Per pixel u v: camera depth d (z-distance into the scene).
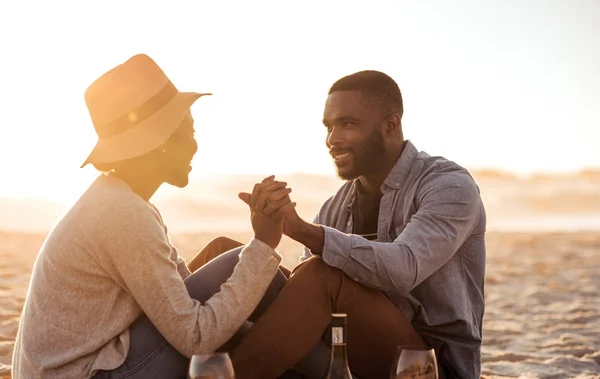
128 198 3.06
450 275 3.78
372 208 4.06
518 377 6.02
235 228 36.91
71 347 3.03
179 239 22.56
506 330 8.33
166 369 3.11
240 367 3.25
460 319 3.74
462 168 3.86
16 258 15.56
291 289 3.33
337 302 3.41
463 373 3.78
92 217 3.03
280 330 3.26
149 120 3.19
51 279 3.04
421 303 3.80
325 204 4.29
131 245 2.99
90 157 3.19
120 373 3.06
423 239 3.58
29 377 3.06
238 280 3.16
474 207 3.73
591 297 11.15
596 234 28.58
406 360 2.86
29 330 3.08
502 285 12.60
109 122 3.18
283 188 3.25
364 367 3.53
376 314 3.46
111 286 3.05
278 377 3.56
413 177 3.88
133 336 3.11
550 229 36.22
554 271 14.80
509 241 23.88
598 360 6.70
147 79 3.22
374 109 3.84
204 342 3.04
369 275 3.44
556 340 7.69
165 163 3.26
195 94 3.33
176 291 3.04
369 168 3.90
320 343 3.44
